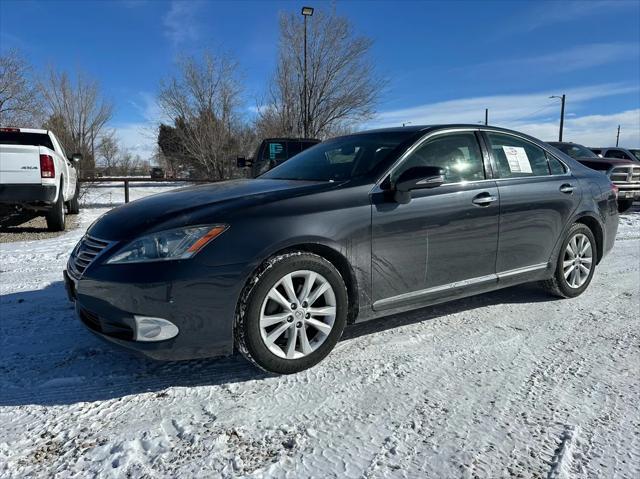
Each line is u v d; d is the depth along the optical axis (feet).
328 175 11.77
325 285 9.86
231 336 9.17
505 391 9.16
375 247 10.48
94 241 9.82
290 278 9.48
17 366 10.17
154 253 8.82
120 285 8.72
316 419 8.21
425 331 12.14
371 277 10.54
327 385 9.37
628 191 43.09
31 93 75.15
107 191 63.26
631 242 26.04
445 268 11.67
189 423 8.09
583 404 8.70
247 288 9.16
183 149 84.89
